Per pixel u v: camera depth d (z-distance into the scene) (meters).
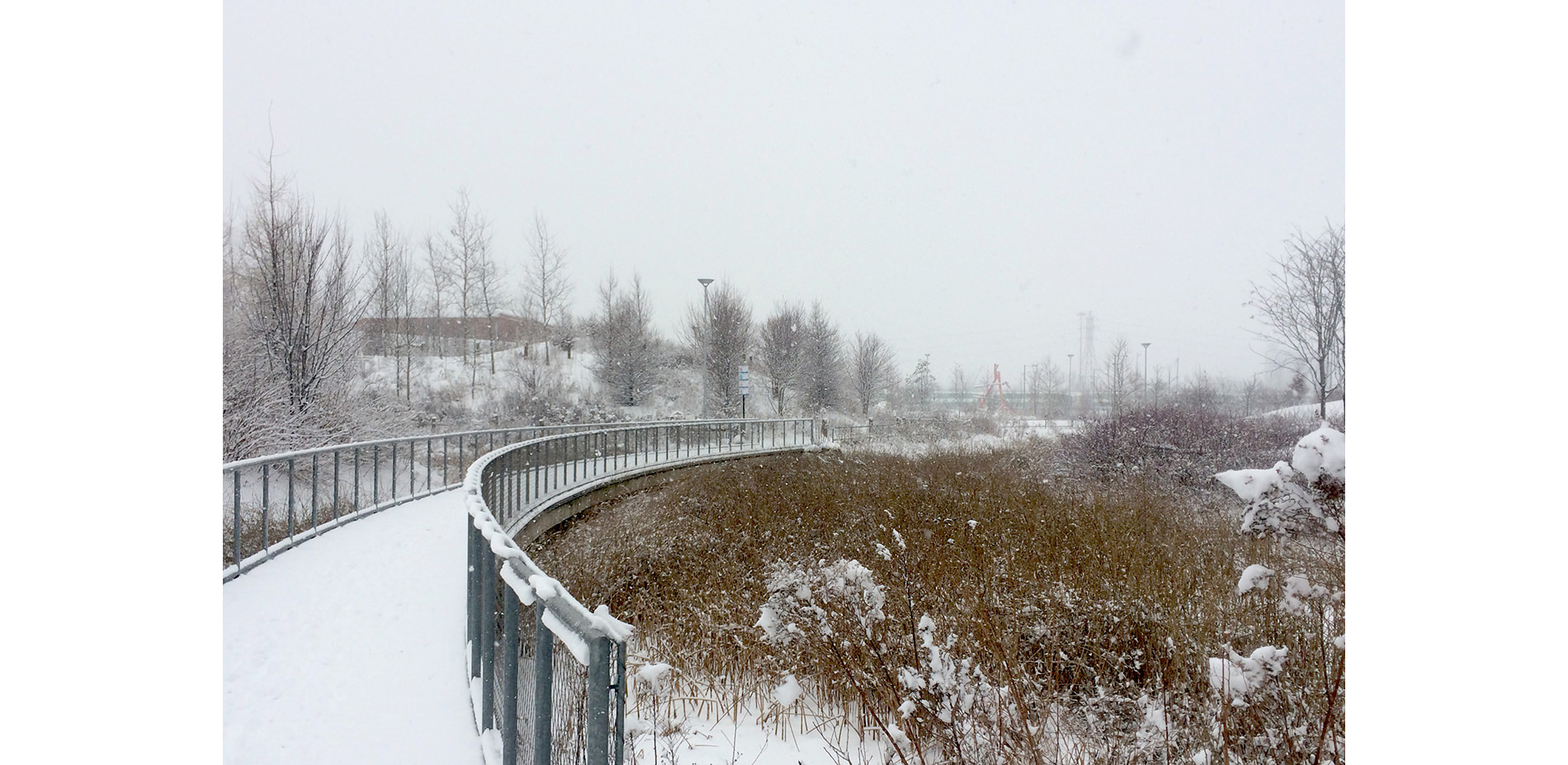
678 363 43.25
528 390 29.27
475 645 3.88
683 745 4.64
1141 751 4.13
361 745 3.45
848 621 5.22
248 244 17.45
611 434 19.94
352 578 6.24
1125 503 11.36
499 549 2.99
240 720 3.63
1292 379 16.53
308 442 15.21
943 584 6.55
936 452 19.75
